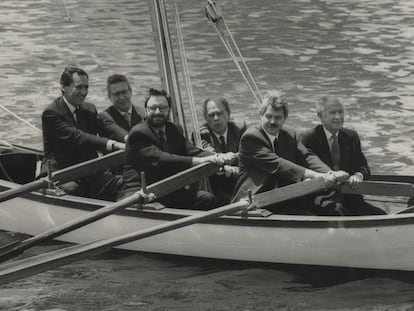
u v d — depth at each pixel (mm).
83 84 12203
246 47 24031
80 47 24109
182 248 11164
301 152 11078
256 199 10766
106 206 10656
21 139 16859
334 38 24891
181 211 10992
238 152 11414
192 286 10594
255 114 18578
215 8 12844
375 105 18953
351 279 10672
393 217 10375
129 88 12594
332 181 10484
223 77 21219
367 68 21891
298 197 10867
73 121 12352
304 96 19766
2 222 12211
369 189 10781
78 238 11664
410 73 21406
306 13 27984
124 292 10500
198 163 11234
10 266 9867
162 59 12734
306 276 10773
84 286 10656
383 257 10570
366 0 29641
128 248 11445
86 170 11797
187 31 25578
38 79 21172
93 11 28562
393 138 16797
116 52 23500
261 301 10203
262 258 10922
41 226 11875
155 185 10859
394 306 10008
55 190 11602
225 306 10109
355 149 11406
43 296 10422
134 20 27219
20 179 13078
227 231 10898
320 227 10586
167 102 11336
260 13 28016
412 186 10734
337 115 11141
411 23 26547
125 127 12602
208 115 11859
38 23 27016
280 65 22281
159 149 11367
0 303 10250
